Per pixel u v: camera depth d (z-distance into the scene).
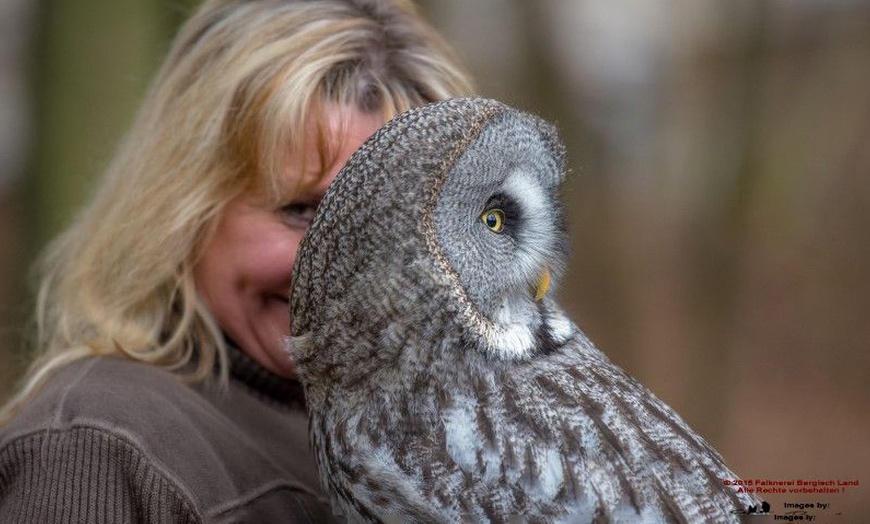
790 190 15.68
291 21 4.86
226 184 4.80
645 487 3.98
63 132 8.83
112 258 5.00
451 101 4.30
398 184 4.08
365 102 4.83
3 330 7.16
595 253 16.00
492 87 6.25
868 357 16.39
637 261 16.11
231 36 4.94
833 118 16.19
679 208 16.28
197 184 4.82
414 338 4.11
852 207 16.53
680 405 13.52
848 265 16.80
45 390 4.55
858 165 16.41
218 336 4.94
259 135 4.70
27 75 10.34
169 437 4.34
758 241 15.21
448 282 4.11
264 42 4.80
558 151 4.66
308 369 4.31
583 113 16.23
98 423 4.24
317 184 4.76
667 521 3.93
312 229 4.25
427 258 4.08
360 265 4.10
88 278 5.05
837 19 15.79
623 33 17.19
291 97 4.67
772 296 16.86
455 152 4.14
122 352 4.78
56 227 8.85
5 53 19.33
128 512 4.17
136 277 4.92
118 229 5.00
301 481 4.85
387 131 4.18
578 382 4.28
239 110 4.75
